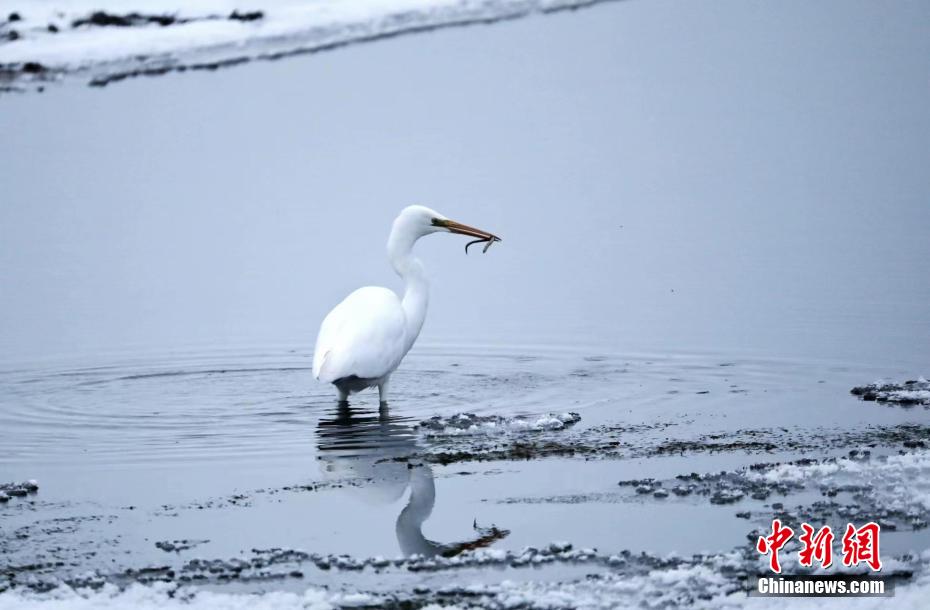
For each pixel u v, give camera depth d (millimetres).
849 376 14109
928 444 11328
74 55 30703
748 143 25594
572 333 16625
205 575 8812
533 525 9648
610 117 27375
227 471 11336
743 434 11906
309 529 9758
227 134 26891
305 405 13797
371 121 27422
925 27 32250
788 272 18906
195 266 20719
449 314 17828
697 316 17047
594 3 35469
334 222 22453
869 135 25547
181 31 31672
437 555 9133
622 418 12695
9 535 9789
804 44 31516
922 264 18922
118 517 10164
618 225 21719
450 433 12344
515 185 23750
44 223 22750
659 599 8117
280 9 33094
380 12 33344
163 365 15875
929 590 8133
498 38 32469
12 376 15414
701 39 32219
